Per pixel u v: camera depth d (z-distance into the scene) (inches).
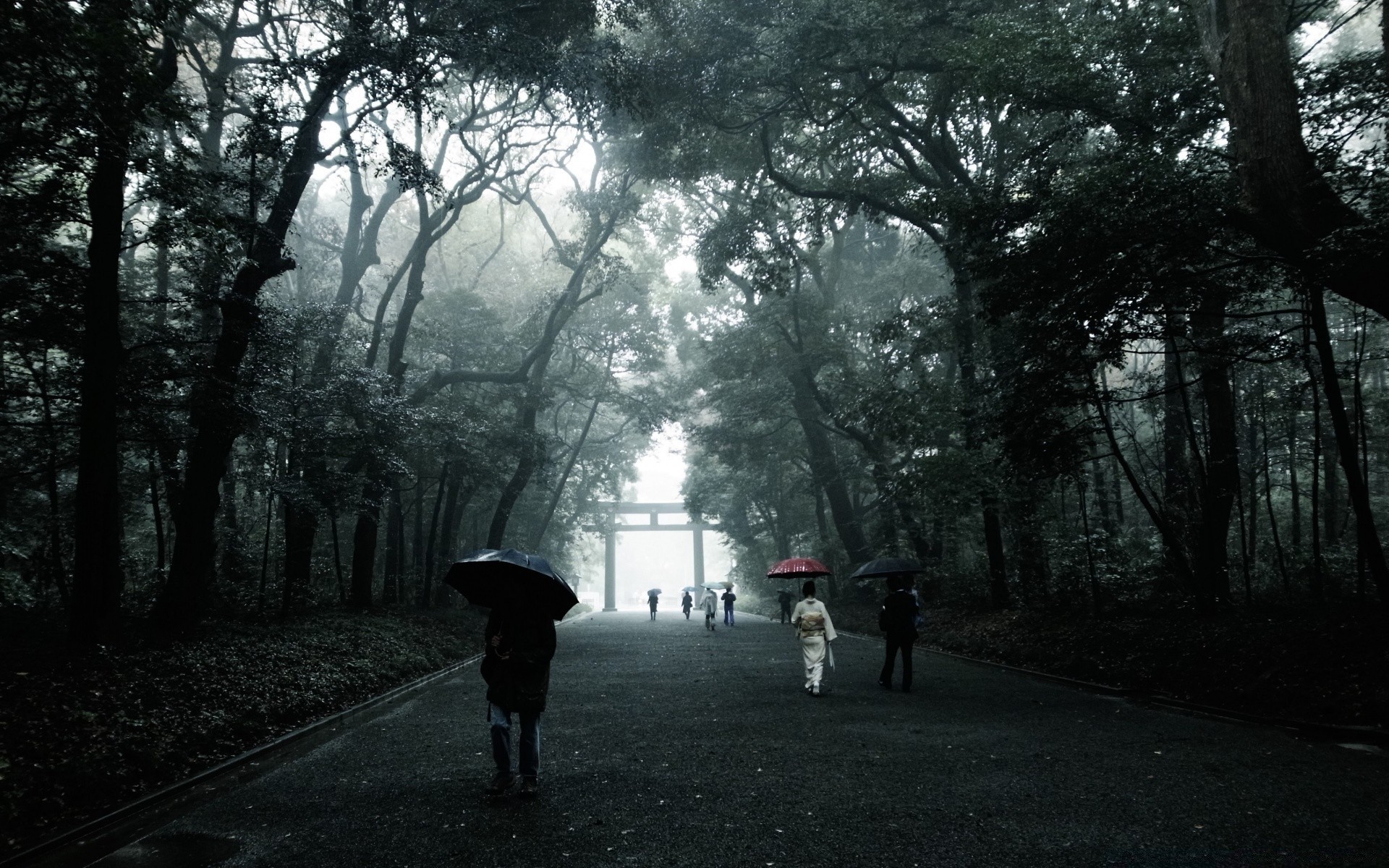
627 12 640.4
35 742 229.6
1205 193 358.9
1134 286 383.6
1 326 400.8
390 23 478.0
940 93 728.3
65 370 461.1
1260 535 767.1
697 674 534.6
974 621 732.7
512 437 1061.8
